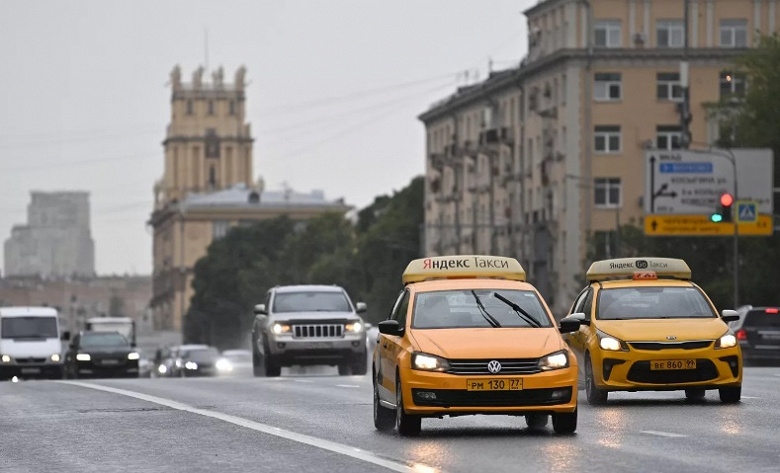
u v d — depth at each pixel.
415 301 40.47
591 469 30.67
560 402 37.69
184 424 44.47
